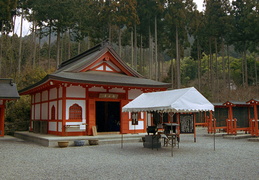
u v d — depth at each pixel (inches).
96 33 1366.9
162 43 1686.8
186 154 390.9
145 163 317.4
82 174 258.7
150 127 471.8
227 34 1422.2
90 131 587.5
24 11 1437.0
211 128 735.1
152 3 1316.4
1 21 1176.2
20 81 1115.3
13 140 652.1
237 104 681.0
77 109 587.8
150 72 1472.7
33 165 308.2
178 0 1269.7
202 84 1913.1
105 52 666.2
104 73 671.8
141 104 440.8
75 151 430.6
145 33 1563.7
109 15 1215.6
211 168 285.6
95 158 357.7
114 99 631.8
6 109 907.4
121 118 633.0
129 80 643.5
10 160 345.4
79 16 1347.2
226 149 445.7
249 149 444.5
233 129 684.1
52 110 636.1
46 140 508.7
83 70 639.8
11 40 1440.7
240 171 270.4
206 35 1422.2
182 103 376.2
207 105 403.9
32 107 818.2
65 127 559.5
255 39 1363.2
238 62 1936.5
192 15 1342.3
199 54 1620.3
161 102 400.2
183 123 584.1
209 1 1380.4
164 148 463.8
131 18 1204.5
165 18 1289.4
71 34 1643.7
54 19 1337.4
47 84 578.9
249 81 1768.0
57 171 273.3
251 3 1282.0
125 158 356.8
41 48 2212.1
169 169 281.0
